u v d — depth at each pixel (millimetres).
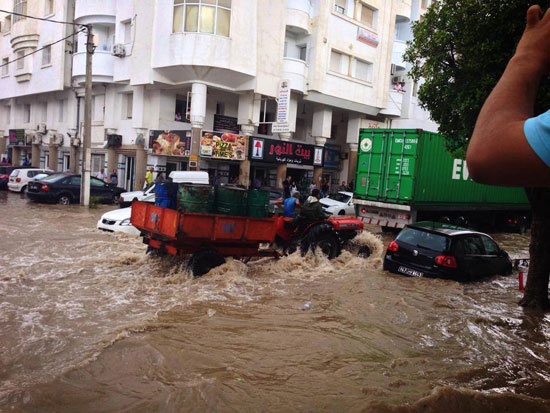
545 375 5094
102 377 4328
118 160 27000
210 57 21562
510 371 5133
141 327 5719
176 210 8211
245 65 22750
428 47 9023
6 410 3639
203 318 6270
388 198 15898
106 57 25688
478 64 7902
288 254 10508
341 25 26734
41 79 31328
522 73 1107
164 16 22109
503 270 10375
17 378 4199
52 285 7500
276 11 23953
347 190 29406
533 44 1146
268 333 5844
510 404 4211
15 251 9922
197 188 8242
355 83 28125
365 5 28250
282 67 24734
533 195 7805
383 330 6254
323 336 5855
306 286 8422
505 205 20422
